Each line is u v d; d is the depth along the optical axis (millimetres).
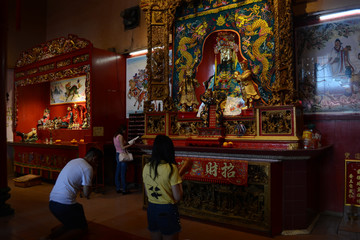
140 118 7355
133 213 5230
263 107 4676
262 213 4172
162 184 2646
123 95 8305
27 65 9609
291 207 4262
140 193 6832
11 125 10242
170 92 6496
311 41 5379
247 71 5234
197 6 6082
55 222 4773
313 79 5336
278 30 4816
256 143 4750
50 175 8320
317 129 5289
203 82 6223
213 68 6246
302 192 4270
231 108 5625
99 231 4203
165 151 2717
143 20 7984
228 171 4395
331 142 5168
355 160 4539
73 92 9555
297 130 4531
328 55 5219
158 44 6328
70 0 10164
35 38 10758
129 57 8297
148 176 2725
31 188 7625
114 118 8016
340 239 3988
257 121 4766
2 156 5145
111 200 6195
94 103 7520
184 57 6211
